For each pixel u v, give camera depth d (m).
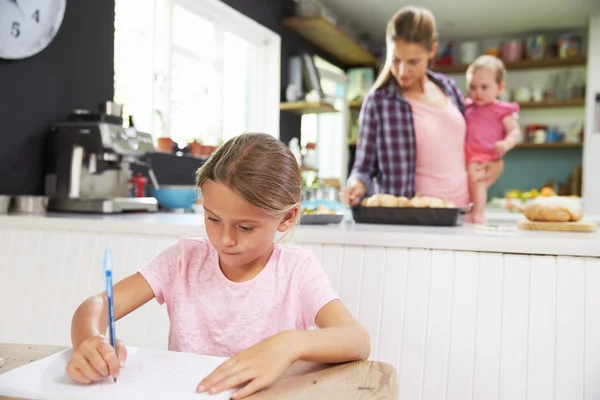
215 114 3.62
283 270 0.96
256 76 4.05
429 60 2.32
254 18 3.74
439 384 1.20
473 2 4.47
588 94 4.54
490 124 2.54
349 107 5.19
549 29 5.10
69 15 2.38
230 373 0.64
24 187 2.18
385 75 2.31
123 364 0.69
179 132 3.35
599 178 4.51
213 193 0.77
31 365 0.69
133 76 3.03
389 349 1.25
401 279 1.28
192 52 3.40
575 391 1.12
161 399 0.59
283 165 0.82
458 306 1.23
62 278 1.55
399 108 2.30
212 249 1.01
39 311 1.53
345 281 1.32
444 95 2.35
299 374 0.69
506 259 1.23
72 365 0.65
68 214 1.87
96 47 2.54
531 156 5.20
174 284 0.99
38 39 2.17
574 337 1.14
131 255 1.51
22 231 1.64
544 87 5.03
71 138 2.16
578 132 4.88
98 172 2.18
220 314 0.95
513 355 1.17
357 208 1.71
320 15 4.12
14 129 2.14
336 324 0.84
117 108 2.25
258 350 0.68
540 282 1.20
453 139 2.34
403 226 1.61
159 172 2.96
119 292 0.93
